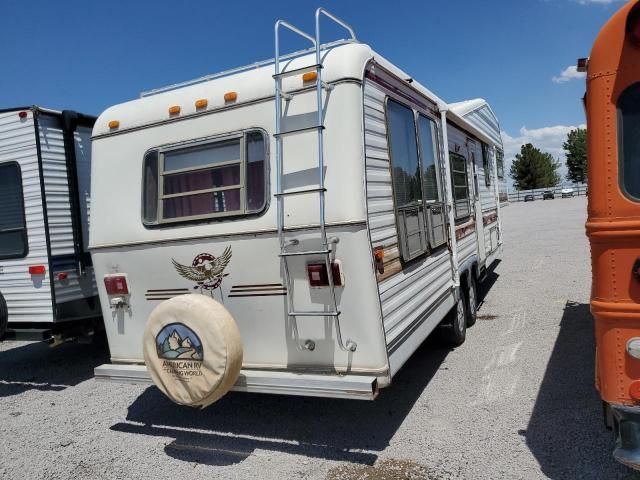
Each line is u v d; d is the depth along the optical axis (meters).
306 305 3.74
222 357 3.72
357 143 3.57
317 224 3.59
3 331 5.97
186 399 3.88
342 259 3.57
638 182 2.75
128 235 4.44
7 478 3.95
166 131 4.34
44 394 5.82
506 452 3.63
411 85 4.76
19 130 5.78
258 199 3.92
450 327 5.88
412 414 4.39
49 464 4.12
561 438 3.74
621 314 2.77
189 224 4.18
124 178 4.51
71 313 5.91
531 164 61.00
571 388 4.59
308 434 4.22
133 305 4.51
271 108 3.88
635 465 2.76
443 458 3.64
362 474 3.54
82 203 6.14
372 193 3.71
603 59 2.81
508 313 7.39
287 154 3.74
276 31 3.79
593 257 2.89
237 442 4.20
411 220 4.44
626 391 2.79
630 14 2.72
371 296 3.55
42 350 7.88
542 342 5.94
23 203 5.82
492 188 9.91
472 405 4.45
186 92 4.33
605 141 2.81
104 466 4.01
